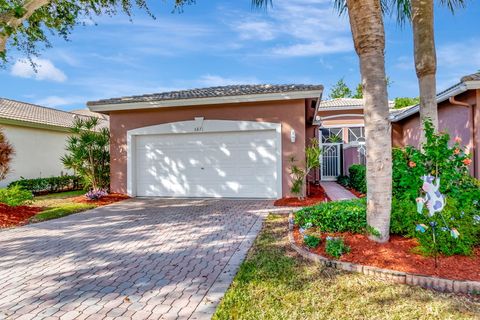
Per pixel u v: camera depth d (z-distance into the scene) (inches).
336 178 716.7
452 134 453.1
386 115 195.8
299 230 245.8
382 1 345.7
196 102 459.5
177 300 147.5
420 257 177.0
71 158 514.0
